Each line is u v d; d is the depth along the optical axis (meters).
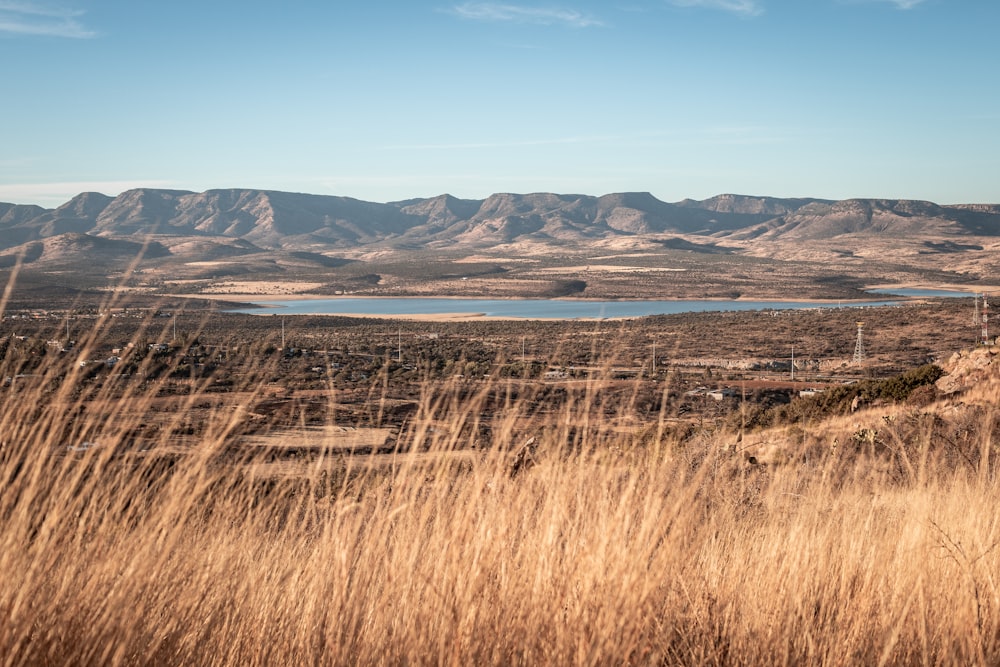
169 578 2.88
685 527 3.29
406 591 2.95
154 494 2.83
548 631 2.88
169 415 2.92
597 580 2.86
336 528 3.12
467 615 2.86
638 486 3.13
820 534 4.42
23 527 2.55
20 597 2.42
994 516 4.61
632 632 2.78
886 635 3.50
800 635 3.49
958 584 3.96
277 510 3.21
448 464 3.15
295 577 3.17
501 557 3.09
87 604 2.63
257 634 3.00
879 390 20.00
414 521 3.12
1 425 2.61
